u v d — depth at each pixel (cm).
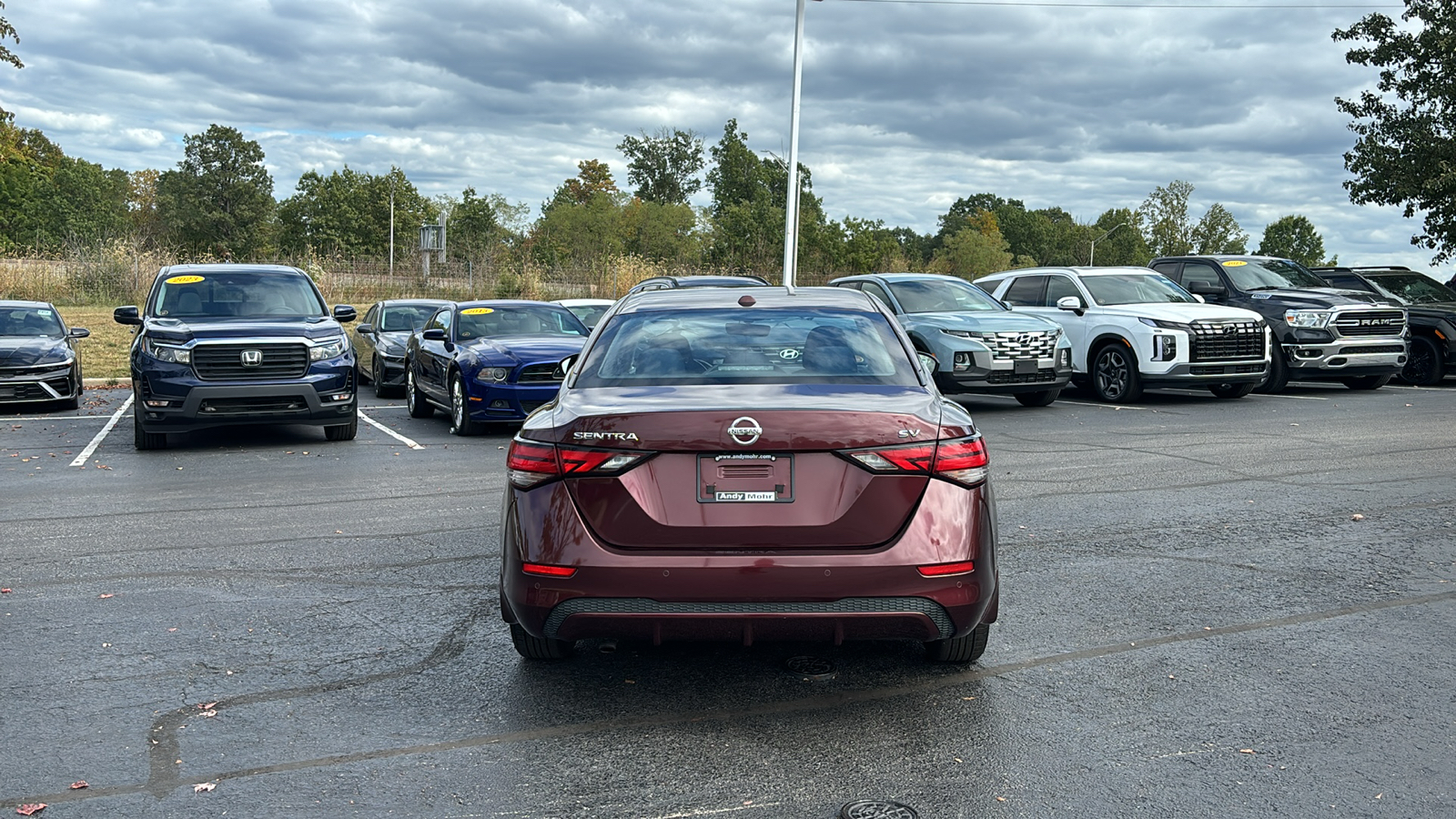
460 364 1304
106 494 896
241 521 781
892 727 399
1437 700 422
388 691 441
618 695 434
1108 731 394
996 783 352
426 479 970
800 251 5181
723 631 394
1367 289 1866
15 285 3553
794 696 432
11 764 370
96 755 377
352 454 1140
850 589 384
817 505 388
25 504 852
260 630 522
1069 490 870
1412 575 607
